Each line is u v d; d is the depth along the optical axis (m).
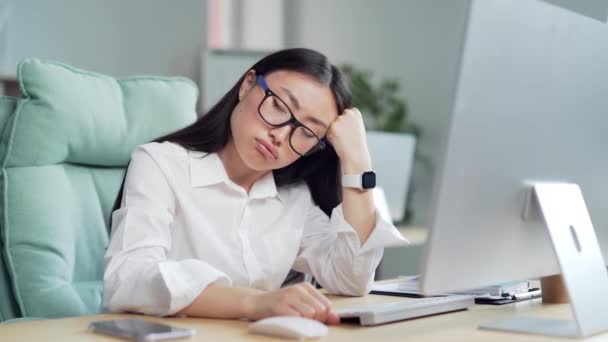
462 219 0.94
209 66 5.25
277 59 1.43
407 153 3.88
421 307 1.14
